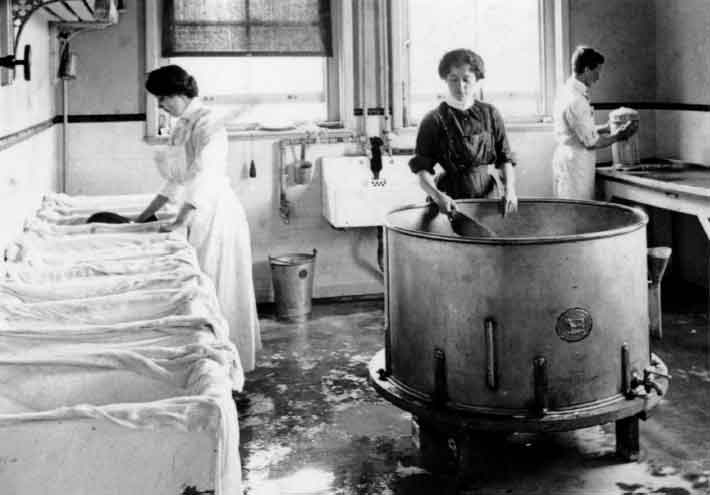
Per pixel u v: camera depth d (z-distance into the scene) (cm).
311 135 507
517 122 544
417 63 530
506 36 540
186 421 121
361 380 373
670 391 347
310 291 492
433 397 263
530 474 273
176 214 355
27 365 156
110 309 198
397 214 308
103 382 156
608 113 556
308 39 507
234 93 509
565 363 249
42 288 215
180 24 489
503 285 246
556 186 505
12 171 294
